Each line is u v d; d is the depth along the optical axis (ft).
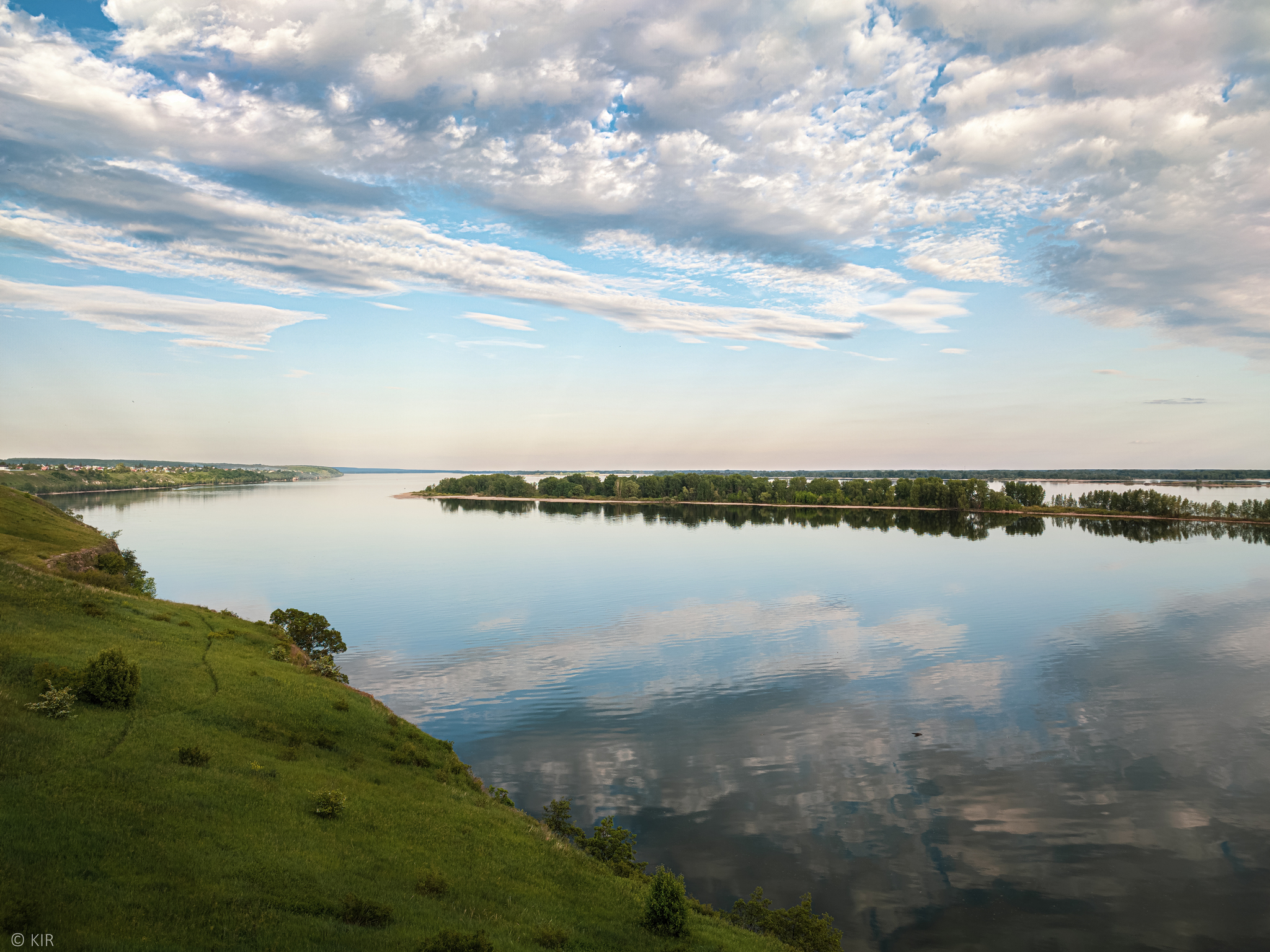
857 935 152.35
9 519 303.89
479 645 404.77
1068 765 237.66
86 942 57.11
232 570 647.15
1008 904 162.81
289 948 66.08
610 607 510.58
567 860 122.62
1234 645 391.45
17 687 115.14
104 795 86.58
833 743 258.98
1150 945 149.38
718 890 167.43
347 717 160.04
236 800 98.78
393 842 104.63
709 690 322.14
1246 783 223.10
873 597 539.70
